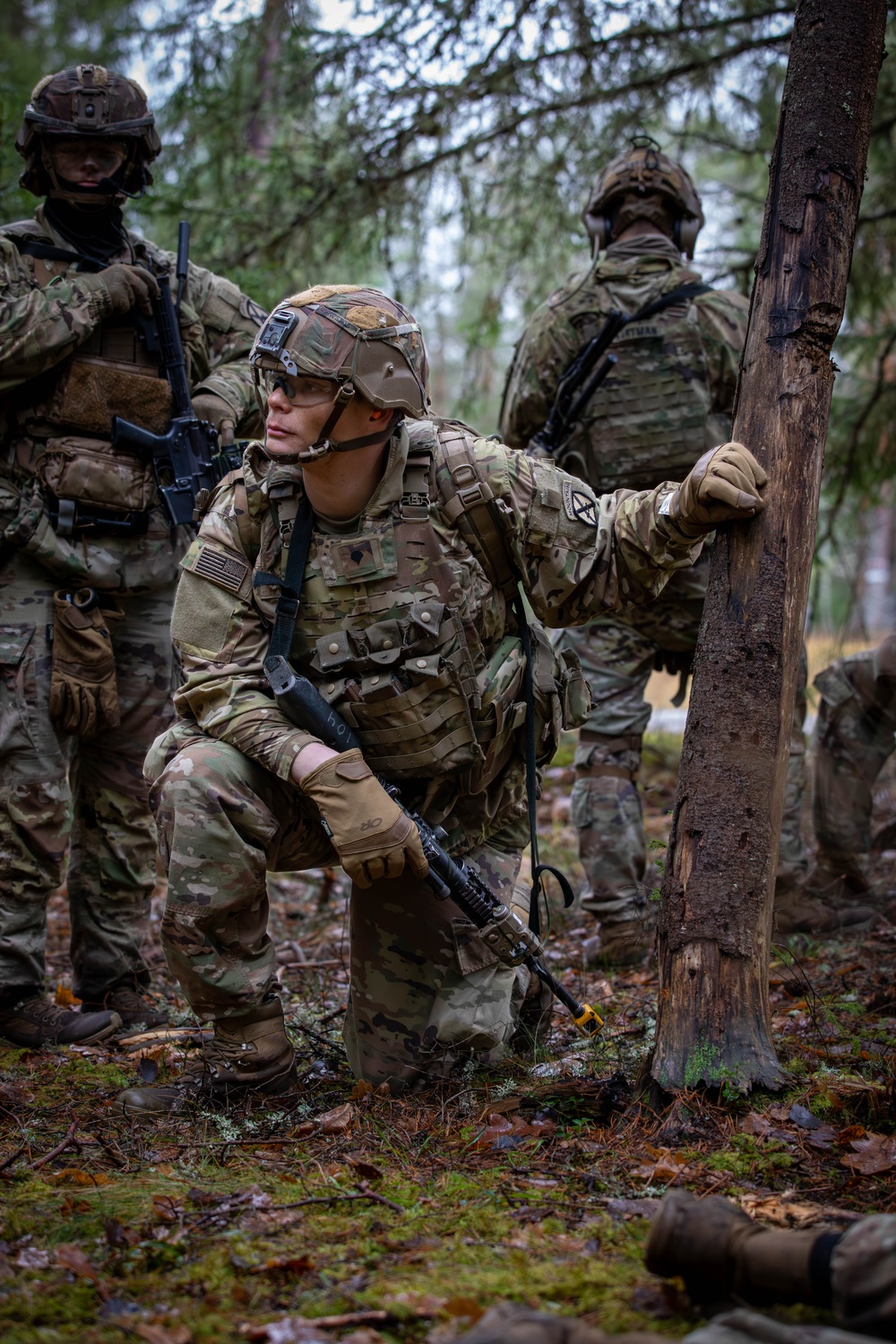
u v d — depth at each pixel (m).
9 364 3.00
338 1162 2.27
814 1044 2.82
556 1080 2.69
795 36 2.55
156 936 4.29
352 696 2.50
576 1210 2.03
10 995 3.18
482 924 2.56
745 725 2.41
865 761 4.20
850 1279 1.55
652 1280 1.78
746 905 2.39
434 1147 2.34
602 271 3.93
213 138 5.84
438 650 2.51
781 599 2.43
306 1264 1.83
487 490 2.46
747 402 2.51
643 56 5.47
